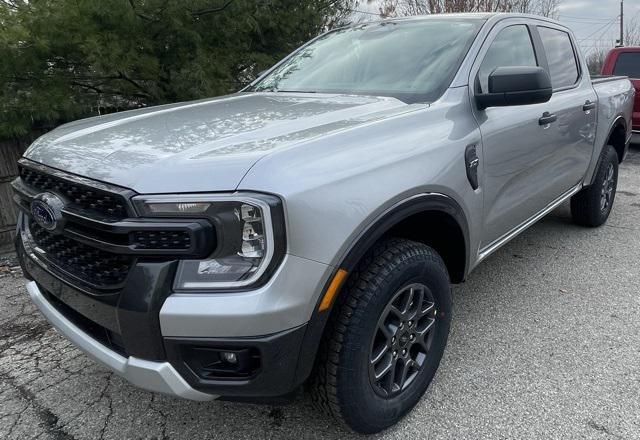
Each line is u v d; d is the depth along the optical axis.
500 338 3.02
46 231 2.14
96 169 1.83
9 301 3.77
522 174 3.12
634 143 9.98
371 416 2.12
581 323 3.18
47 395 2.64
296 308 1.71
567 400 2.46
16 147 5.29
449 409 2.42
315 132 2.01
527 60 3.41
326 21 7.42
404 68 2.89
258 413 2.45
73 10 5.08
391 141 2.14
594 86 4.40
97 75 5.71
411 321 2.24
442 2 14.49
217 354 1.78
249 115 2.35
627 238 4.69
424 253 2.19
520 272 3.97
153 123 2.29
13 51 4.91
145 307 1.66
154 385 1.77
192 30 5.92
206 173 1.68
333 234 1.78
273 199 1.64
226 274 1.66
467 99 2.64
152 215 1.66
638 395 2.48
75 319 2.10
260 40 6.89
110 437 2.33
